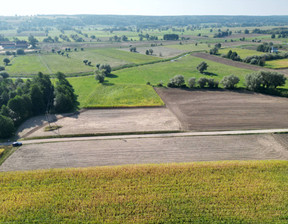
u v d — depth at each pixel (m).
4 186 39.94
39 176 41.97
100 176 41.91
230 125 61.12
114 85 96.12
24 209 35.38
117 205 36.06
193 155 48.81
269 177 41.53
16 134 57.50
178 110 71.44
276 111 69.12
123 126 61.50
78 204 36.41
